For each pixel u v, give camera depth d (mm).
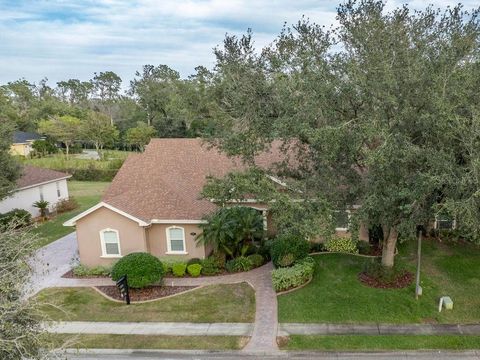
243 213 19047
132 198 20219
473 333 12633
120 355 12422
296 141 18000
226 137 15023
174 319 14430
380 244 20094
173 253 19594
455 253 19188
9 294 8070
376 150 11875
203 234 18516
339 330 13148
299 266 16781
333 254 19797
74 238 24953
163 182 21641
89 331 13812
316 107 12711
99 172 46688
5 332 7422
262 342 12664
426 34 13133
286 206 13352
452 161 11977
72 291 17188
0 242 8648
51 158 51656
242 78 14219
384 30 12930
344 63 13250
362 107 13430
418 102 12305
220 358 12047
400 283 16109
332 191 14305
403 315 13797
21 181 28984
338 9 13352
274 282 16094
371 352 11883
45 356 8234
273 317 14172
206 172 23078
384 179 12570
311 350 12125
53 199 32469
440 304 13992
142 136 58719
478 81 12094
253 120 14352
